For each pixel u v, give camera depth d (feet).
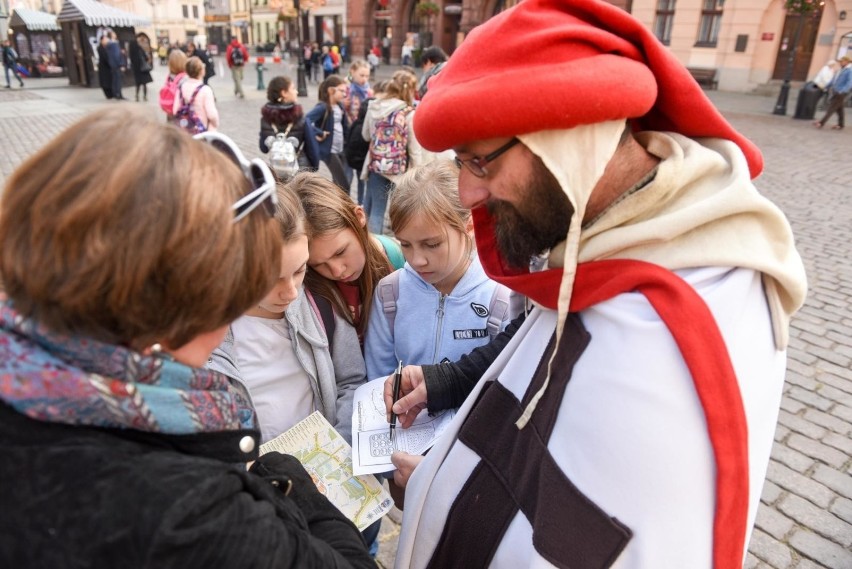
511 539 3.00
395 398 4.43
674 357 2.36
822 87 41.86
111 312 1.80
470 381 4.35
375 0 97.86
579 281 2.70
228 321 2.14
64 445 1.81
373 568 2.64
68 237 1.67
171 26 173.37
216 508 1.92
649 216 2.66
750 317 2.54
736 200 2.46
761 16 55.88
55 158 1.75
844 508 7.68
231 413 2.28
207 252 1.85
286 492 2.78
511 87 2.30
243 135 32.42
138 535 1.75
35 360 1.77
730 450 2.30
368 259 5.29
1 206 1.80
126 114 1.88
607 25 2.59
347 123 19.52
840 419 9.43
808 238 17.57
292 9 54.08
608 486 2.48
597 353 2.58
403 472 3.94
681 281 2.45
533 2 2.52
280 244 2.22
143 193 1.73
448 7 84.58
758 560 6.93
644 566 2.40
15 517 1.76
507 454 3.12
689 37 59.57
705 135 2.85
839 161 28.73
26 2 164.86
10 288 1.80
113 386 1.85
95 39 56.49
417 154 15.34
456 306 5.06
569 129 2.43
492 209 2.82
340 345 5.18
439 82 2.61
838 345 11.66
